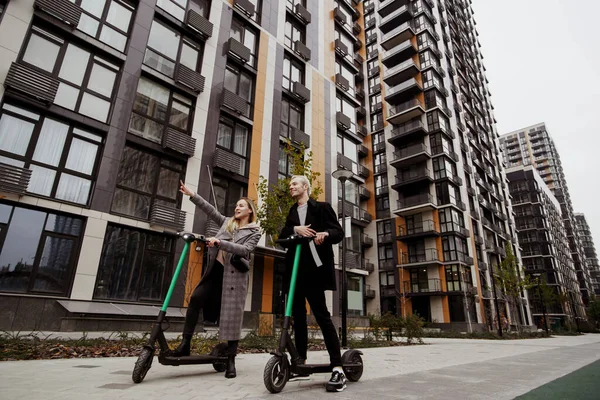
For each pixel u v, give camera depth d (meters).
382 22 38.06
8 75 8.59
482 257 32.22
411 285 29.39
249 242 3.24
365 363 4.65
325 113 19.53
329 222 2.94
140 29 11.72
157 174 11.30
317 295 2.78
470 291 27.44
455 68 40.47
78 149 9.71
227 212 13.15
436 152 31.62
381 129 36.22
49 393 2.14
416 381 2.96
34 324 7.72
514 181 70.06
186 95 12.83
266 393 2.31
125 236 10.03
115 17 11.34
